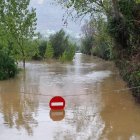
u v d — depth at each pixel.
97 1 23.17
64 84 23.25
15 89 21.19
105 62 47.19
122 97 18.22
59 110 15.25
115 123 13.12
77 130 12.17
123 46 23.06
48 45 50.81
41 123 13.12
